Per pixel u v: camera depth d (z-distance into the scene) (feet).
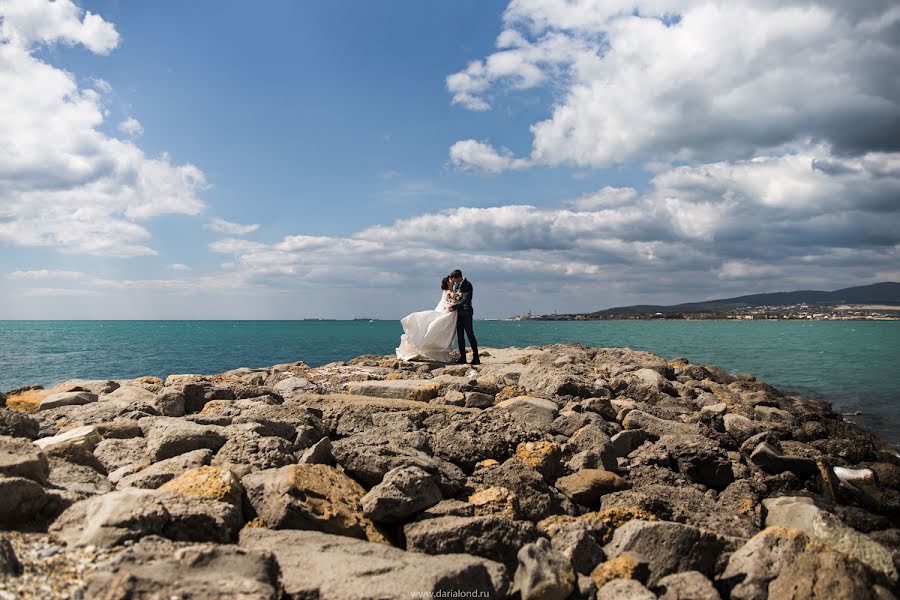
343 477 22.29
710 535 19.72
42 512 17.39
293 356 122.62
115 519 15.52
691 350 159.43
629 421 37.01
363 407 33.12
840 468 33.42
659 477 28.50
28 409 37.27
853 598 16.83
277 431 27.84
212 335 254.68
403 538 19.54
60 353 133.18
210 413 32.68
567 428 33.78
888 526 26.89
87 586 12.89
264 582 13.85
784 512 24.08
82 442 24.59
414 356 61.41
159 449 25.09
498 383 47.85
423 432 28.37
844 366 117.80
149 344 171.22
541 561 16.87
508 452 27.25
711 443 30.32
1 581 12.75
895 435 54.44
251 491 19.70
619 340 203.51
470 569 15.93
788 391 83.35
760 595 17.87
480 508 21.80
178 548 14.83
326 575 15.02
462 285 61.36
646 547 19.63
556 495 24.49
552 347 85.76
